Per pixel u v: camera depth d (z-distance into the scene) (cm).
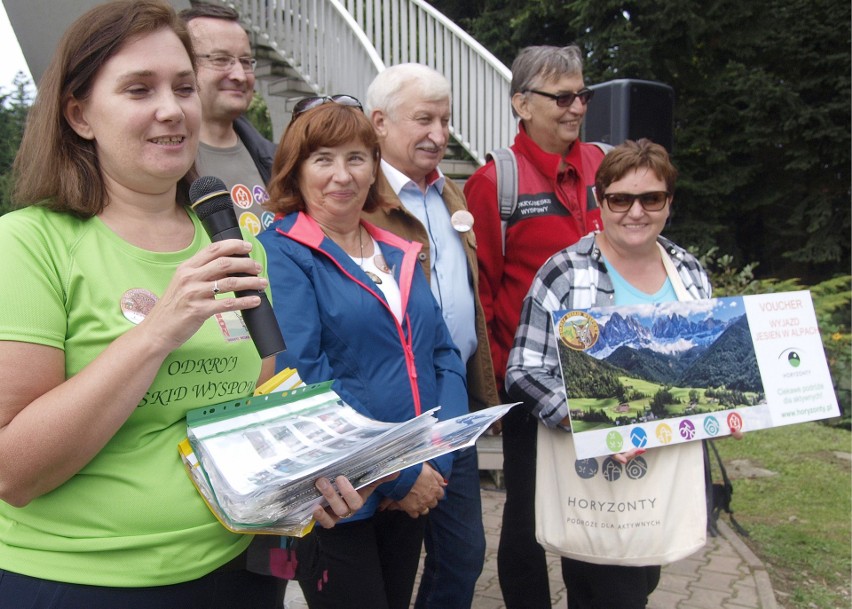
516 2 1425
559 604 352
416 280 242
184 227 154
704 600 359
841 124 1364
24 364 127
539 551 297
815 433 649
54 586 133
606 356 236
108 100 136
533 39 1418
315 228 225
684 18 1202
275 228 226
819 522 457
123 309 136
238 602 153
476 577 258
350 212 230
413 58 824
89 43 135
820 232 1438
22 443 123
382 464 152
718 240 1437
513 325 310
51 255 133
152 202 146
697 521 241
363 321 217
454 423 173
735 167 1375
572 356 235
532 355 256
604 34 1233
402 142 282
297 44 859
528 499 294
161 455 141
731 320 247
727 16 1267
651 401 237
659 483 240
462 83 783
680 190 1382
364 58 754
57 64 137
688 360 242
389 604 238
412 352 229
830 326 778
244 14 922
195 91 147
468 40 764
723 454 591
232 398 152
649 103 491
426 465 218
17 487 126
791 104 1301
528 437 292
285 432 153
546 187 313
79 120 140
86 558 134
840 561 407
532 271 307
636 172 246
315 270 217
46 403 125
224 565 151
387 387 220
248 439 146
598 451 232
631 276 261
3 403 126
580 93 313
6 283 127
